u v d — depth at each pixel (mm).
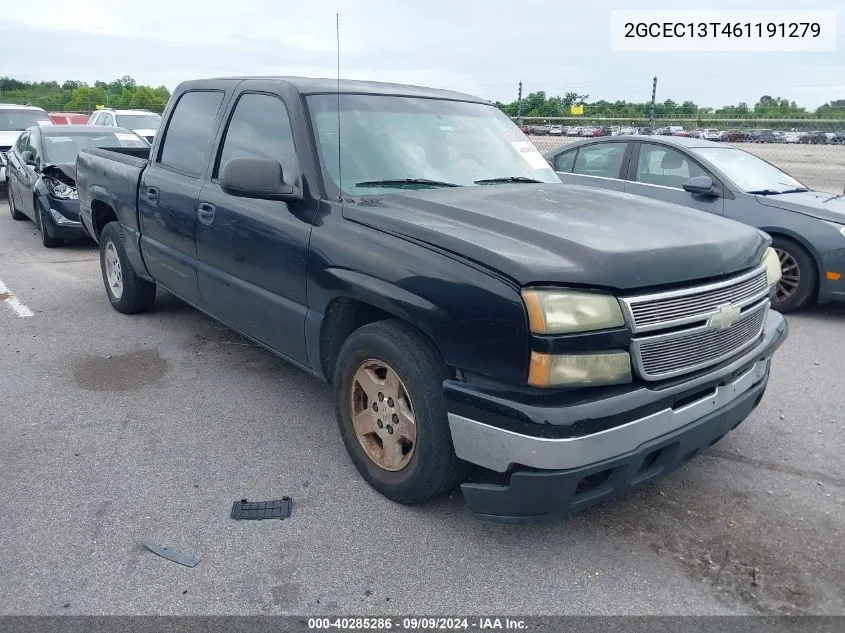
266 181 3395
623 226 3016
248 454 3705
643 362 2650
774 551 2965
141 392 4480
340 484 3420
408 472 3080
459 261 2762
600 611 2605
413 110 4129
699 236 2988
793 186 7336
